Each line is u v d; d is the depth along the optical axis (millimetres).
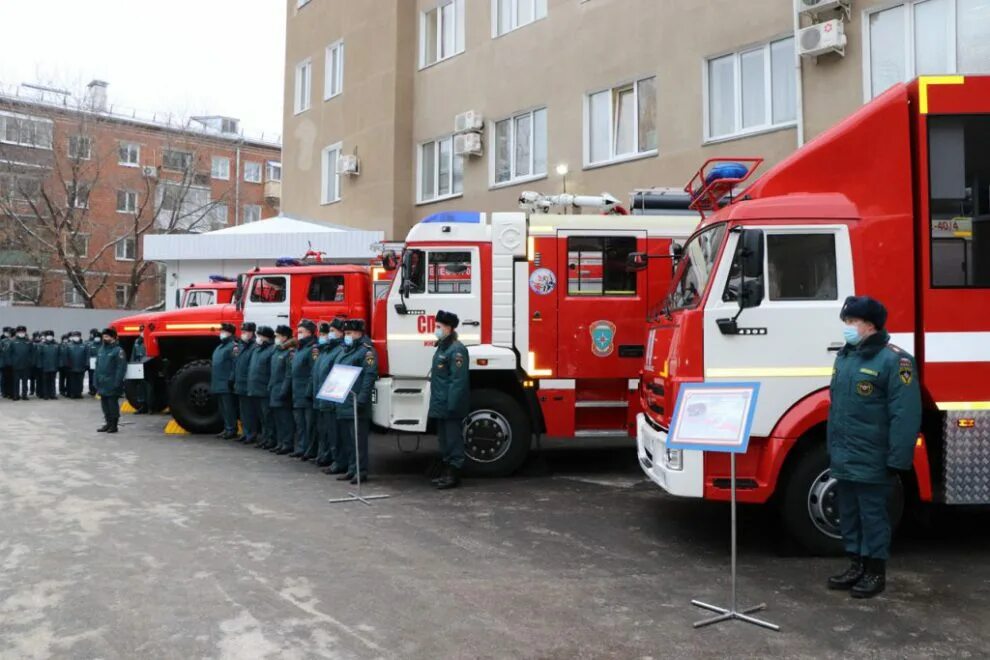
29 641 4219
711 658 4074
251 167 48375
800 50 11289
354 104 20750
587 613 4727
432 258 9141
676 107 13469
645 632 4426
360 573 5473
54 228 32719
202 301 15758
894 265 5863
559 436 9148
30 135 33875
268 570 5516
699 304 5992
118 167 39812
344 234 18703
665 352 6355
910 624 4566
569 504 7816
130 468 9656
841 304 5887
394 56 19344
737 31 12539
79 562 5672
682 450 5891
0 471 9367
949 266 5820
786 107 12070
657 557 5969
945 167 5852
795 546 6160
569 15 15484
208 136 43656
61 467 9680
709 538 6543
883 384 4953
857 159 5984
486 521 7070
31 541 6230
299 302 12461
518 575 5477
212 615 4621
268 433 11484
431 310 9117
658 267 9164
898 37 10711
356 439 8359
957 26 10219
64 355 20531
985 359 5754
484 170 17406
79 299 40438
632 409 9102
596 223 9188
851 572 5234
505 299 9102
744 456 5938
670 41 13578
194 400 12867
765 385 5867
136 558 5777
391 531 6672
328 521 7004
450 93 18375
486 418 9203
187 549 6031
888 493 5043
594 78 14953
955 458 5680
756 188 6113
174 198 36688
